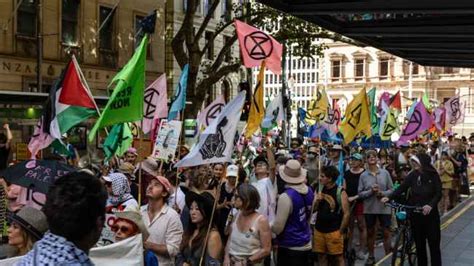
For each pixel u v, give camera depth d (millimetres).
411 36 10945
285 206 6809
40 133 7527
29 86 25328
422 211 8336
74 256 2426
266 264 7848
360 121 13516
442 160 16172
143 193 8883
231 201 7391
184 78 10344
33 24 25672
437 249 8516
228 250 6254
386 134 19094
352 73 77250
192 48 24672
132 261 4477
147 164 8812
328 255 8227
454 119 24422
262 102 9047
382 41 12531
